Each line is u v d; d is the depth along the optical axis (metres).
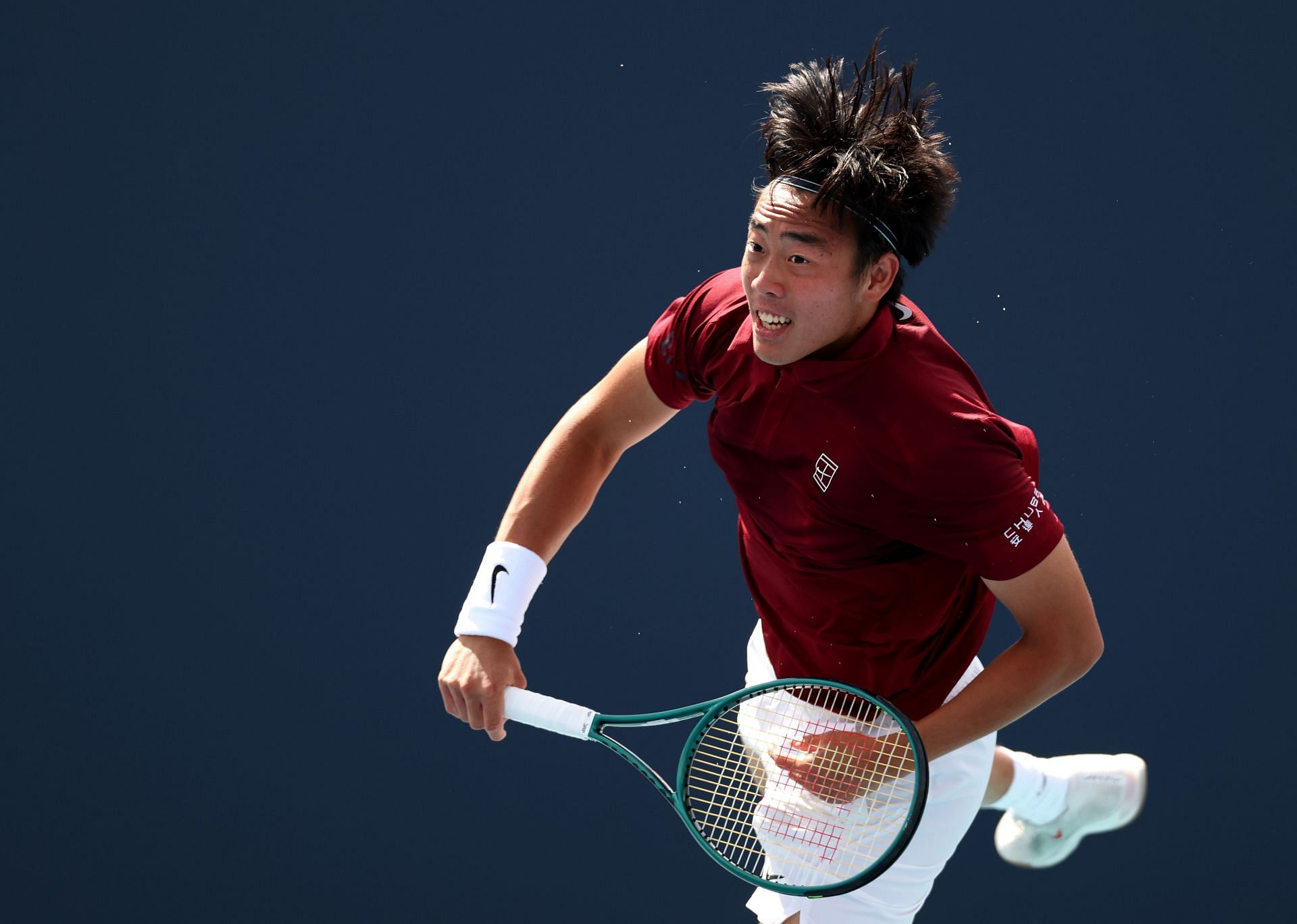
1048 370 21.61
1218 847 17.75
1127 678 19.20
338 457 21.17
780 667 12.27
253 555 20.19
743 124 24.23
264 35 25.08
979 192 23.12
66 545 20.28
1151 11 24.81
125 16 25.09
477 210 23.55
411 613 19.66
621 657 19.02
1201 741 18.62
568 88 24.77
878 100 9.81
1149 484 20.72
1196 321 22.05
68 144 24.08
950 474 9.77
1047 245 22.72
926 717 11.14
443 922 16.88
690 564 20.12
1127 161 23.45
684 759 11.05
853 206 9.41
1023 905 17.42
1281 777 18.31
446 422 21.50
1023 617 10.52
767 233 9.58
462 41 25.11
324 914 16.94
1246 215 22.97
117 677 19.02
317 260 23.11
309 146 24.20
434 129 24.34
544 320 22.44
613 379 11.98
